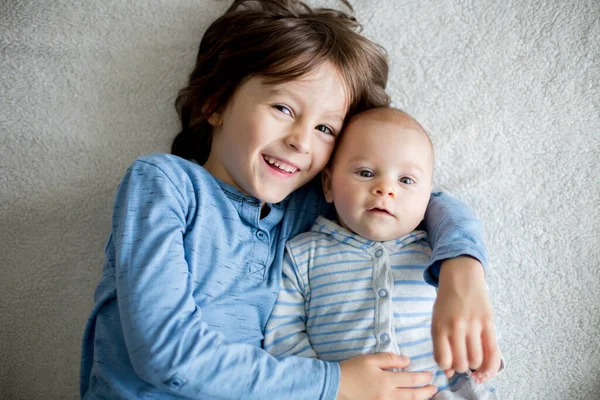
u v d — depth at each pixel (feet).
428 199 2.98
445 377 2.83
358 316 2.82
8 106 3.36
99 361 2.60
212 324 2.70
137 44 3.48
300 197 3.41
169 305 2.34
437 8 3.53
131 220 2.55
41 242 3.38
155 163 2.78
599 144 3.41
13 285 3.36
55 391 3.34
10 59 3.37
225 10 3.52
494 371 2.39
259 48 2.94
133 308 2.31
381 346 2.74
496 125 3.48
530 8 3.48
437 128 3.51
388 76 3.53
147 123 3.47
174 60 3.50
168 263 2.44
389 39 3.53
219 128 3.11
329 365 2.51
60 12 3.43
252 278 2.92
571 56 3.44
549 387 3.30
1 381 3.36
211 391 2.29
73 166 3.40
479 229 2.91
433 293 2.94
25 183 3.36
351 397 2.46
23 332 3.37
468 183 3.46
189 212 2.79
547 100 3.45
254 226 3.02
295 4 3.44
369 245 2.97
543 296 3.38
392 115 3.00
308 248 3.07
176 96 3.48
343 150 2.99
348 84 3.00
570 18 3.45
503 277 3.41
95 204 3.41
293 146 2.80
